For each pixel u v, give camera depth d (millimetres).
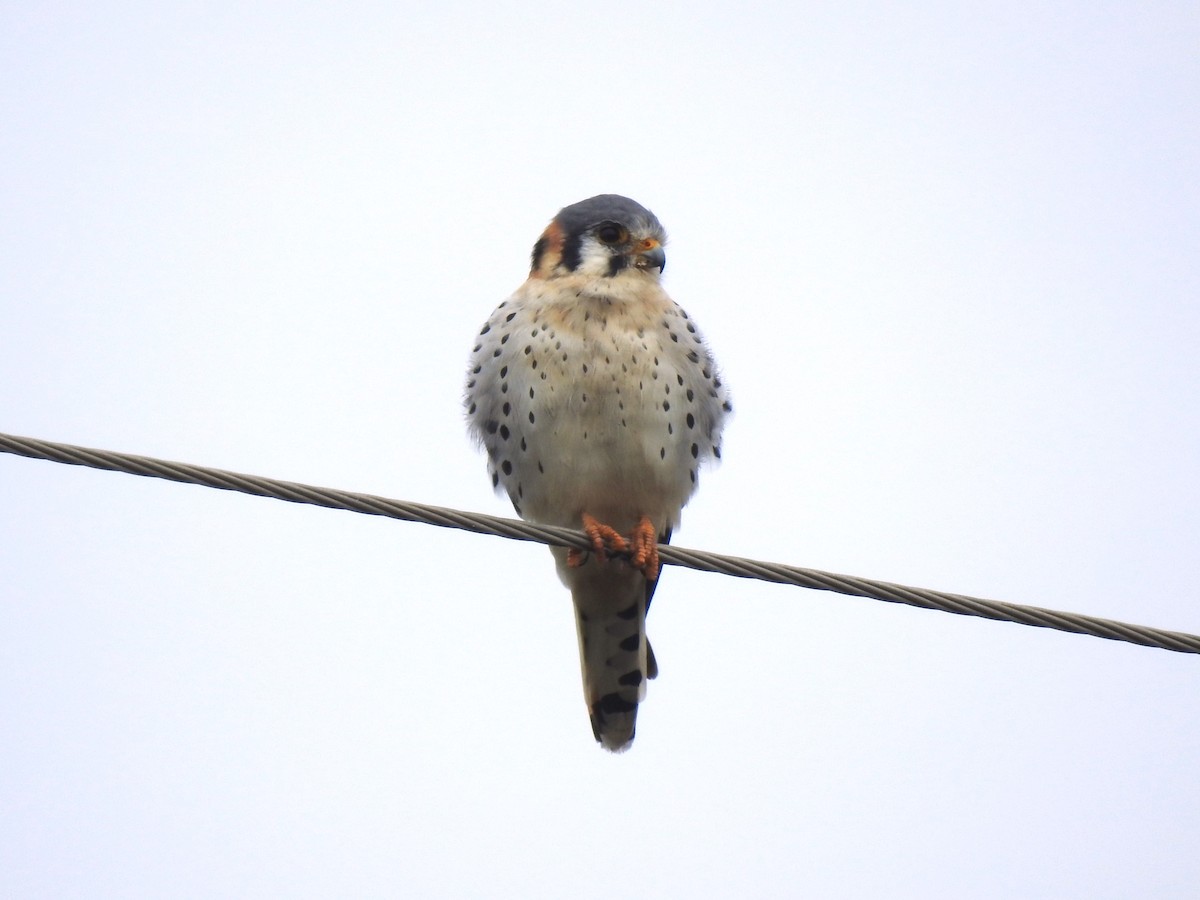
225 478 8594
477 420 12477
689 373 12148
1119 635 9094
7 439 8133
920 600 9234
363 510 8992
